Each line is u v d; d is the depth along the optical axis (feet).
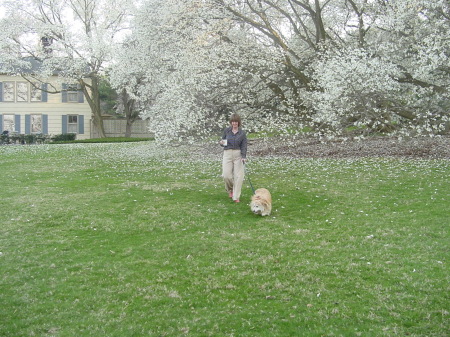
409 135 42.11
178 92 46.57
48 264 16.79
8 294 14.19
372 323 11.64
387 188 28.45
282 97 54.65
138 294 13.93
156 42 58.85
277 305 12.86
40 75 98.58
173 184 32.71
